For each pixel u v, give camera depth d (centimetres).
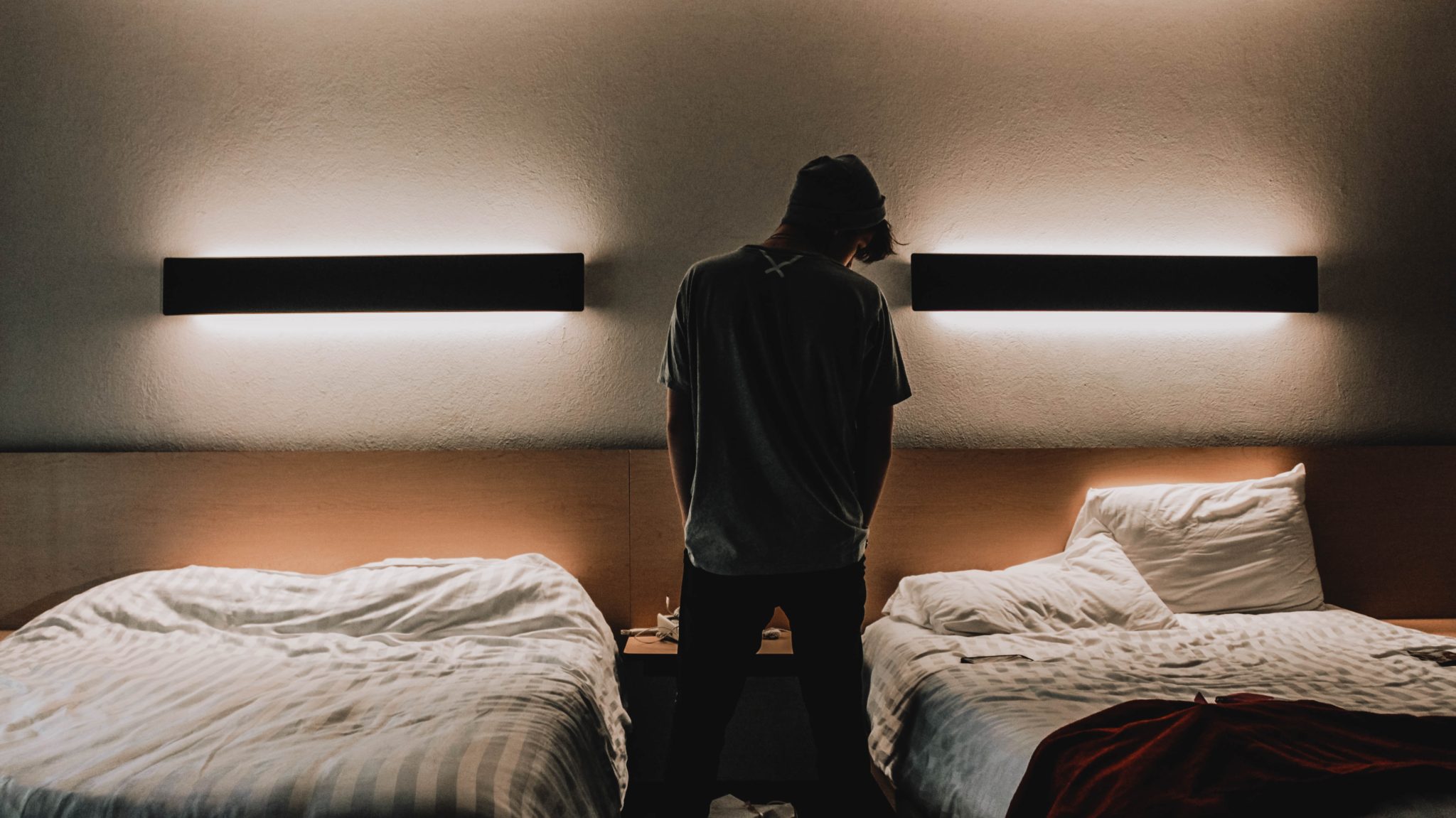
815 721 159
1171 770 122
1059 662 195
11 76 268
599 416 266
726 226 268
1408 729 137
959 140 271
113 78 268
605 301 267
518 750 143
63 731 150
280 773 128
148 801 123
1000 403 271
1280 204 274
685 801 156
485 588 228
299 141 268
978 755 155
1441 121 278
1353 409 276
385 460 262
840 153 269
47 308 268
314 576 249
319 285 260
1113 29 272
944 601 229
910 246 270
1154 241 273
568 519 261
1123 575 240
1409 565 272
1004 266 264
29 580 260
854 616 160
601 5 268
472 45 268
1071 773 130
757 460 156
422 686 176
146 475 261
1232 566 251
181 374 267
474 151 267
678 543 261
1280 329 274
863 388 169
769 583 154
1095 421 272
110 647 207
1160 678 182
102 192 268
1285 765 120
